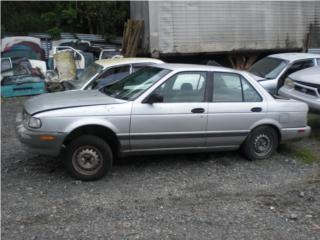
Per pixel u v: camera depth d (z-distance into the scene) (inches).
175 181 252.8
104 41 944.3
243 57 754.8
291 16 770.8
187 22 692.1
